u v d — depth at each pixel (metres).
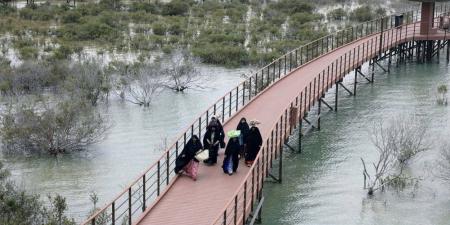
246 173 32.62
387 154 38.94
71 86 55.41
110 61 68.38
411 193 36.47
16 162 41.28
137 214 33.53
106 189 37.25
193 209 28.52
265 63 70.69
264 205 35.28
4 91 56.38
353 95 57.84
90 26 86.81
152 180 37.94
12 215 31.08
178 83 59.84
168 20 97.06
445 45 79.94
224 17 102.62
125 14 99.50
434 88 60.12
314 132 47.50
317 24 94.88
